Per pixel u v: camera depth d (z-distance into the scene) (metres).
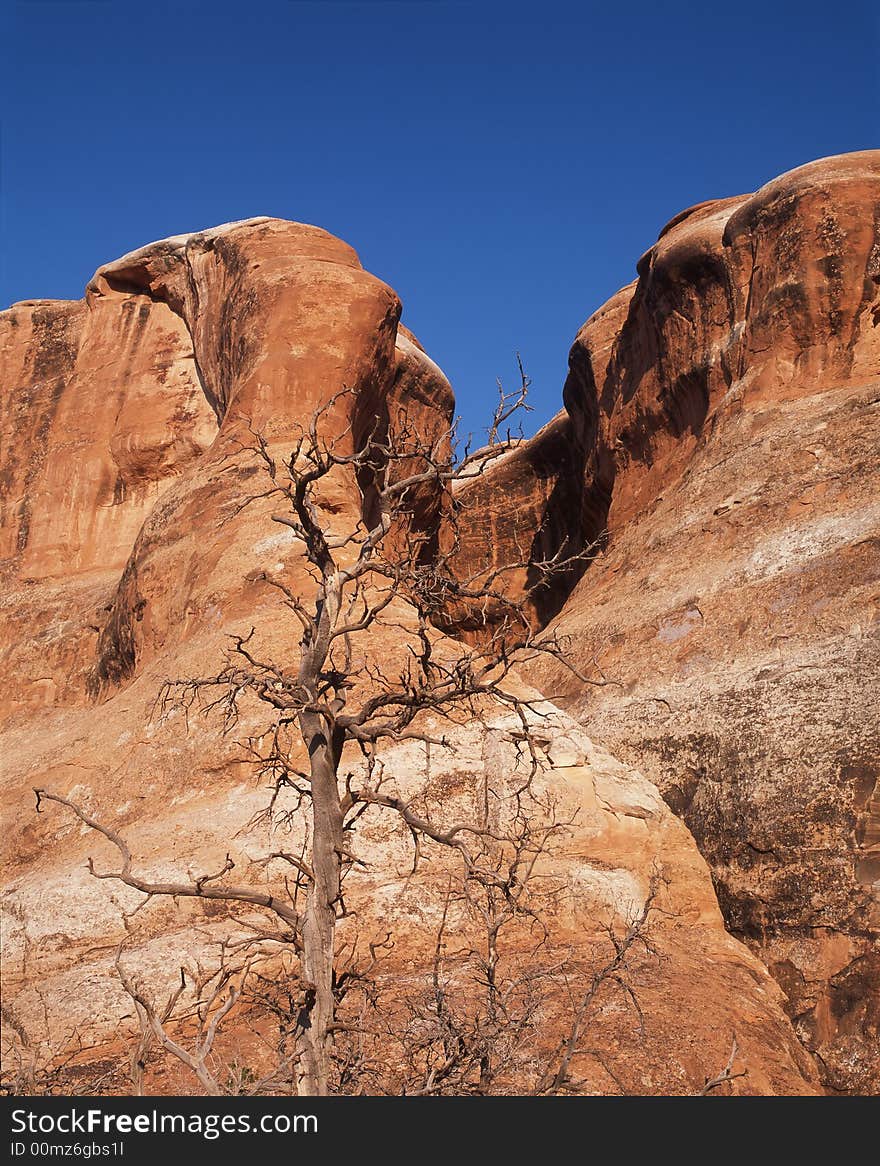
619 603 24.55
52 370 34.31
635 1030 12.47
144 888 7.80
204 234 31.36
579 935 15.08
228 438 25.45
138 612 24.17
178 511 24.59
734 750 18.19
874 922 15.16
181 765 18.02
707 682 20.09
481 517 43.94
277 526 22.05
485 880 8.44
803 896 15.94
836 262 26.73
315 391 25.75
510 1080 11.42
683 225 33.78
